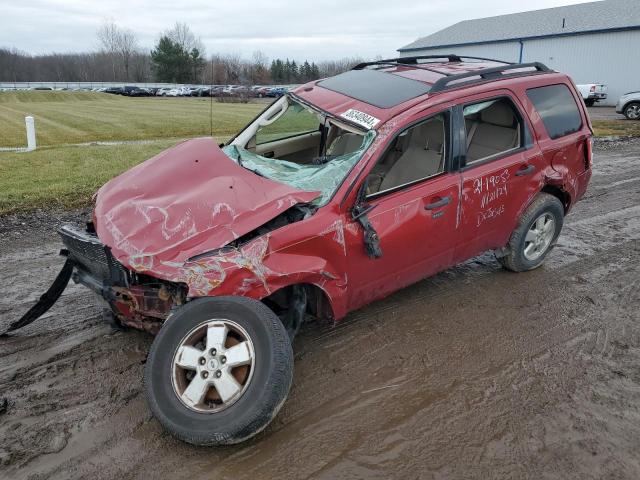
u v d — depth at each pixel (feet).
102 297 11.54
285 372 9.40
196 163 12.66
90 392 11.19
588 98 93.86
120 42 322.34
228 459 9.37
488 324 13.92
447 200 13.12
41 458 9.39
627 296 15.53
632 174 31.68
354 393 11.17
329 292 11.52
